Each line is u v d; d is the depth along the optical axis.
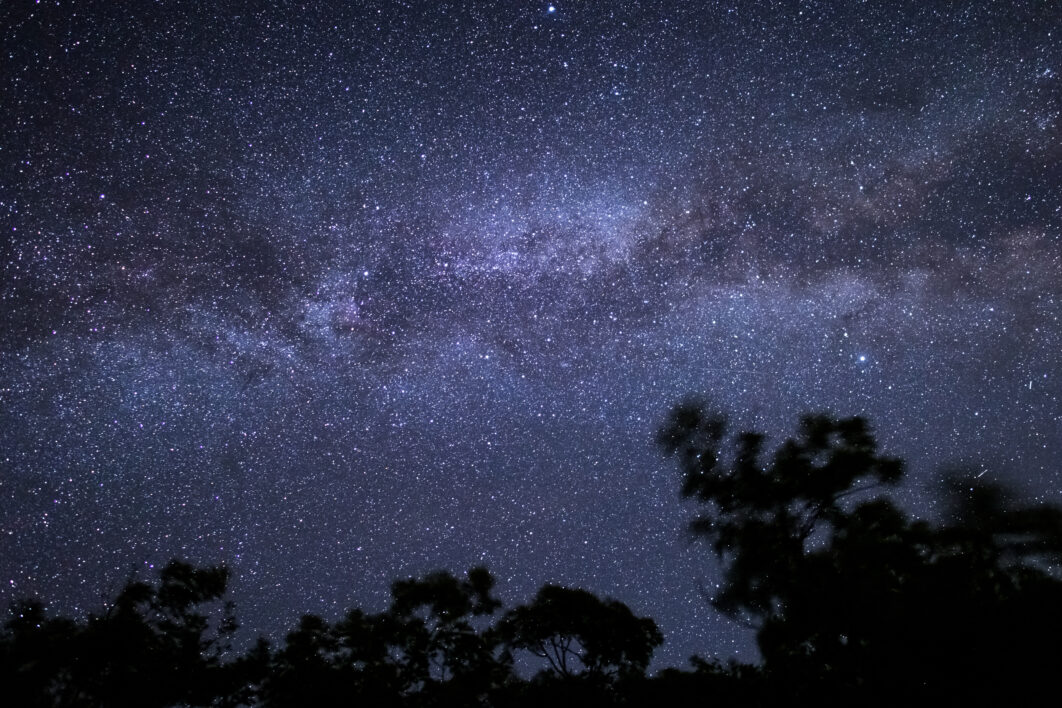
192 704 8.85
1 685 7.93
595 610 9.74
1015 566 6.92
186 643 9.00
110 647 8.46
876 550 7.46
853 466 8.24
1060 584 6.44
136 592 9.02
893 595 6.93
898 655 6.55
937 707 6.27
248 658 9.12
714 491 8.75
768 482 8.51
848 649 7.11
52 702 8.23
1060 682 5.95
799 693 7.33
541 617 9.69
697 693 8.36
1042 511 7.14
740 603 8.41
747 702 7.88
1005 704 6.06
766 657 7.75
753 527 8.42
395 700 8.78
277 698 8.81
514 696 9.10
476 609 9.82
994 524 7.20
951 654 6.28
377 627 9.36
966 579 6.82
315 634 9.31
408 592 9.68
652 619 9.88
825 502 8.38
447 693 8.98
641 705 8.67
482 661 9.31
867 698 6.71
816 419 8.73
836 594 7.24
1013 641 6.15
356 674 9.00
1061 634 6.09
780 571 8.07
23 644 8.20
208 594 9.40
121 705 8.47
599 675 9.33
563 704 8.91
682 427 9.09
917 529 7.58
